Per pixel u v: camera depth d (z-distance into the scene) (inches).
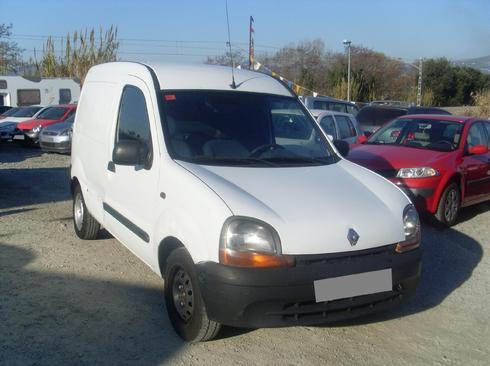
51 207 341.1
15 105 1016.2
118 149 178.9
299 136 201.5
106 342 164.2
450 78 2253.9
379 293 157.0
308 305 148.9
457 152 320.2
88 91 258.4
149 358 155.6
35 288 203.5
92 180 236.5
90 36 1376.7
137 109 198.1
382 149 326.6
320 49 2044.8
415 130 347.9
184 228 156.8
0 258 236.1
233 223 146.0
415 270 164.1
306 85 1690.5
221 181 160.2
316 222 151.3
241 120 193.5
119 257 241.0
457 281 227.5
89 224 255.8
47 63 1381.6
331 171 184.9
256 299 143.5
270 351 161.9
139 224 185.9
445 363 160.7
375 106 717.3
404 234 164.6
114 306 189.6
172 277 167.2
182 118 185.6
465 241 287.1
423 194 294.5
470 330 183.0
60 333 169.2
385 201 171.0
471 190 328.2
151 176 178.7
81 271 222.5
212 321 154.9
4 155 642.2
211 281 145.8
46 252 245.6
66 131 647.1
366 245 154.8
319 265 147.9
